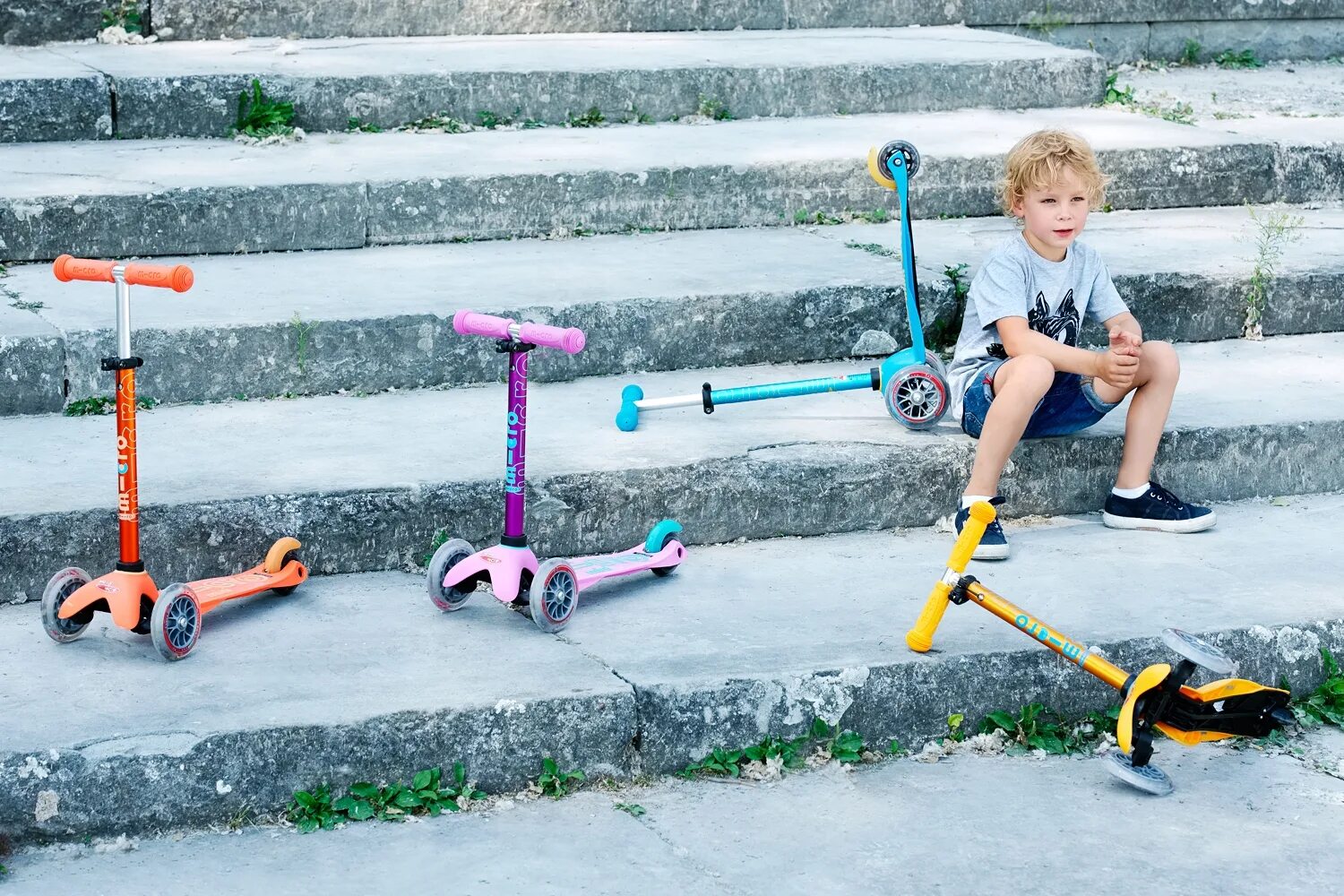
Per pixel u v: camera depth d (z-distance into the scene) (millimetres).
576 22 8352
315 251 6074
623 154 6625
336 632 3969
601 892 3197
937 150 6781
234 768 3410
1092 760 3855
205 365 5031
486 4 8172
